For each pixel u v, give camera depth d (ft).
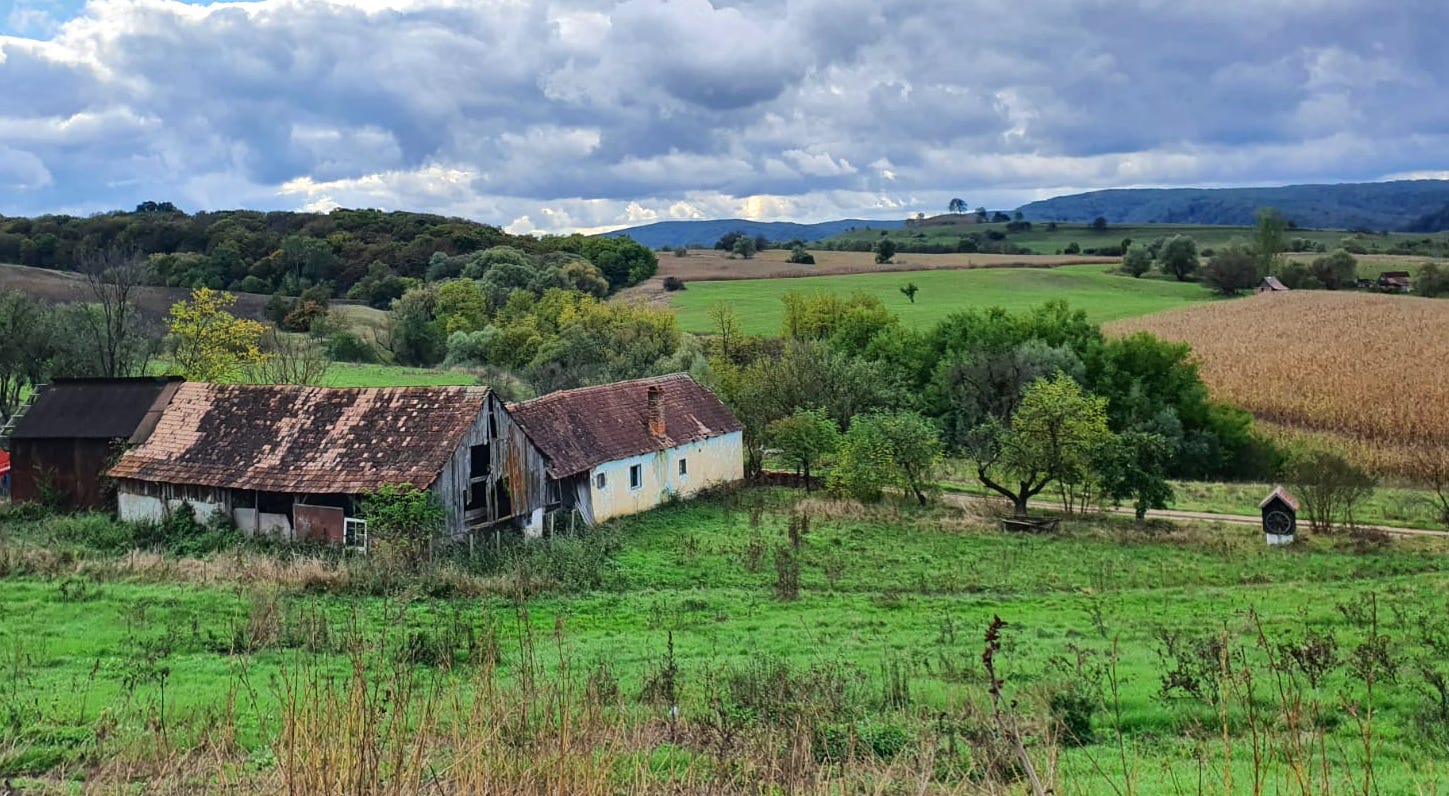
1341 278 431.84
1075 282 448.24
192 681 58.13
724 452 169.17
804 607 89.66
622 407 153.79
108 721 46.01
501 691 30.09
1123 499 164.96
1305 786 23.53
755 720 40.91
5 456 154.61
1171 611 88.58
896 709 51.01
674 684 54.29
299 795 22.44
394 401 124.77
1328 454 150.92
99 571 94.43
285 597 86.22
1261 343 297.12
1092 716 51.83
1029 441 146.51
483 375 267.80
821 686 50.14
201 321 194.08
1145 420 217.97
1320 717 26.73
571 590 96.78
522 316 322.75
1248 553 123.44
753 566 109.50
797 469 175.42
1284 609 87.61
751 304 393.29
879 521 141.18
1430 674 51.88
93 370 196.03
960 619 84.84
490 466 121.90
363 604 87.35
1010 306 379.55
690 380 174.29
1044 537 133.28
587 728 25.35
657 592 96.99
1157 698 53.88
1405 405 222.89
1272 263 440.04
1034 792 22.81
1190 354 285.43
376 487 112.78
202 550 115.03
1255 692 54.95
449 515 114.93
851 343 272.72
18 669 60.80
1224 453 217.36
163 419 134.72
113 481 133.49
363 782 22.45
